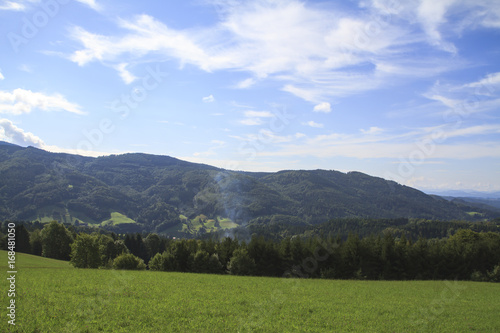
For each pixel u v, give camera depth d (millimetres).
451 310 30484
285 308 27078
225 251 68312
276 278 52719
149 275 45844
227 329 19828
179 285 36125
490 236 74688
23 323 17312
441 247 63688
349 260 62031
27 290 25609
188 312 23016
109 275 40625
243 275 59938
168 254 67938
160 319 20656
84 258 61562
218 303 26953
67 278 34656
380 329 22422
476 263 62219
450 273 62094
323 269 62438
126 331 17859
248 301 29203
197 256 65250
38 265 54312
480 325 25125
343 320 24203
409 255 62750
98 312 20953
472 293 43031
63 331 16953
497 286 52156
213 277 49156
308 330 20891
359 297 35594
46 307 20984
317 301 31141
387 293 39938
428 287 47562
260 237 67062
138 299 25953
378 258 62875
